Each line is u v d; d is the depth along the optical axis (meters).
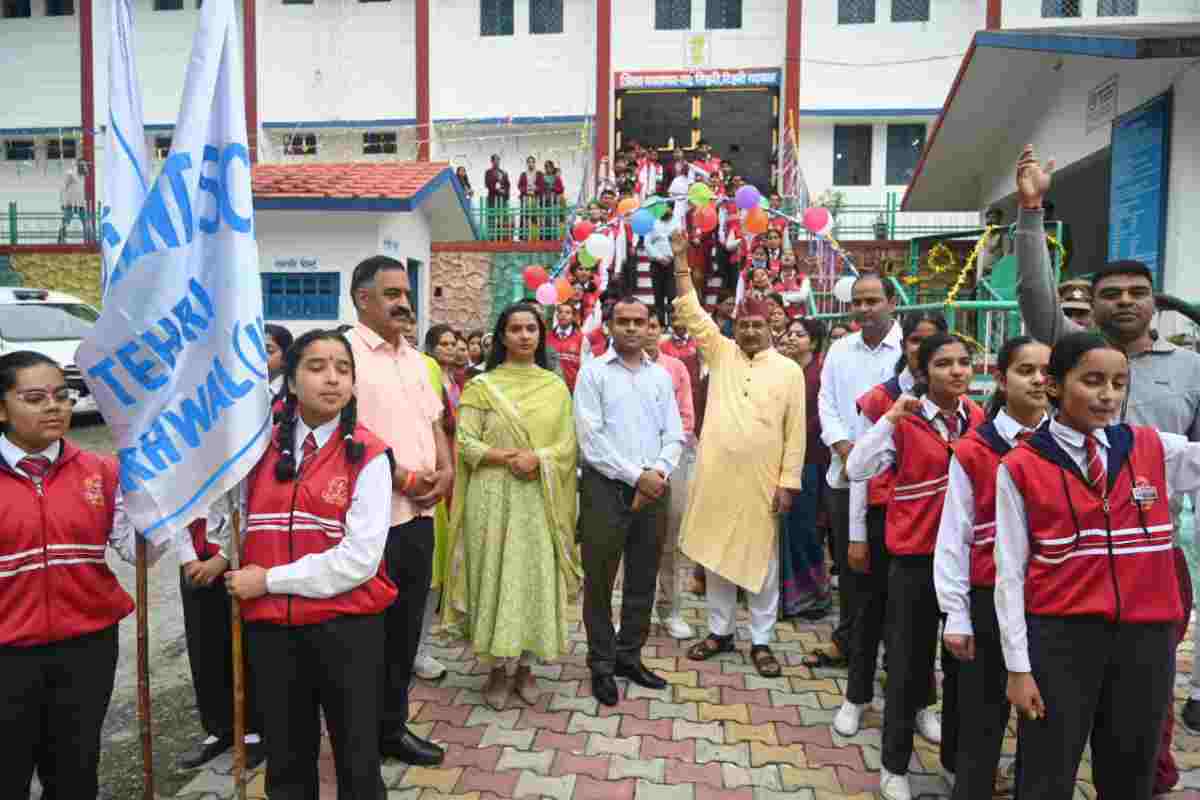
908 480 3.12
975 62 9.48
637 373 4.04
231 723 3.39
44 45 18.95
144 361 2.47
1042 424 2.51
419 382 3.45
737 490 4.26
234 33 2.58
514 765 3.29
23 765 2.48
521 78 18.22
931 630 3.08
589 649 3.94
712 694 3.98
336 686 2.53
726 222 10.34
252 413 2.50
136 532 2.60
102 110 18.73
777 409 4.28
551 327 7.86
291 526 2.49
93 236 16.91
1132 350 3.23
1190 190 7.12
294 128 18.69
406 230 11.68
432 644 4.68
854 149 17.42
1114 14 16.11
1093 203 10.29
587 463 3.95
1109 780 2.48
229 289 2.52
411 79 18.47
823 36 17.20
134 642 4.62
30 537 2.43
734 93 17.70
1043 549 2.42
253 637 2.52
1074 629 2.39
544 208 14.80
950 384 3.09
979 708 2.72
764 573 4.21
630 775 3.23
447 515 4.27
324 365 2.51
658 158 16.42
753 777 3.23
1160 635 2.38
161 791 3.15
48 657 2.47
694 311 4.56
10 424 2.45
